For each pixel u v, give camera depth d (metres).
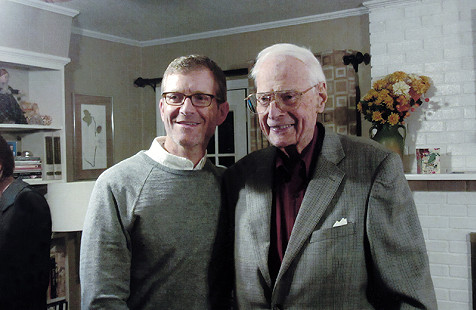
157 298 1.27
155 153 1.37
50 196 2.95
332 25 3.83
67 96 4.01
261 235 1.19
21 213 2.06
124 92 4.57
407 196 1.12
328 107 3.72
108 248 1.23
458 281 3.28
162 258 1.27
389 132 3.23
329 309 1.10
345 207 1.12
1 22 3.01
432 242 3.35
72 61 4.05
